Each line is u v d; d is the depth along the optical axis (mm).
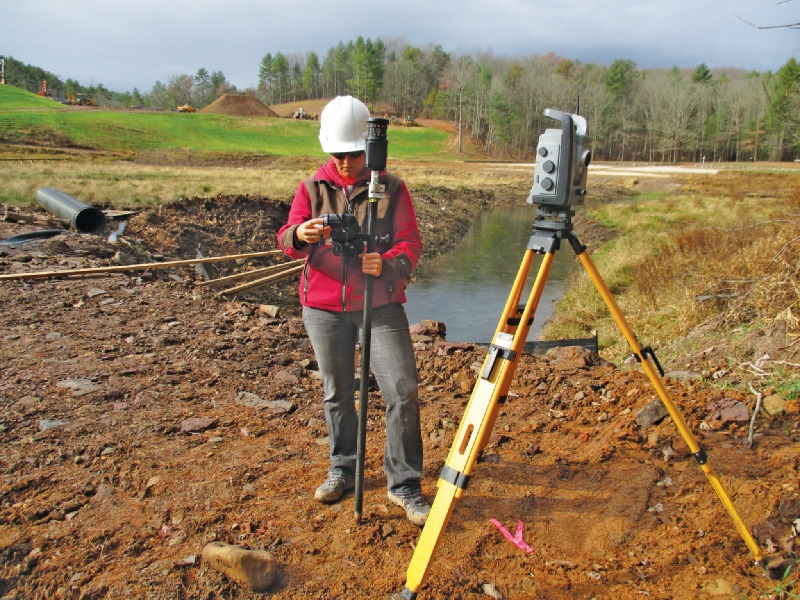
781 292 6480
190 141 70438
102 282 8172
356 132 2742
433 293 16938
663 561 2740
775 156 84000
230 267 15141
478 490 3355
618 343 10000
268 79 173625
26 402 4336
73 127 62500
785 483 3049
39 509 3078
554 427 4148
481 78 112562
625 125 102438
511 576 2686
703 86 105000
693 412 4008
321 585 2604
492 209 38875
